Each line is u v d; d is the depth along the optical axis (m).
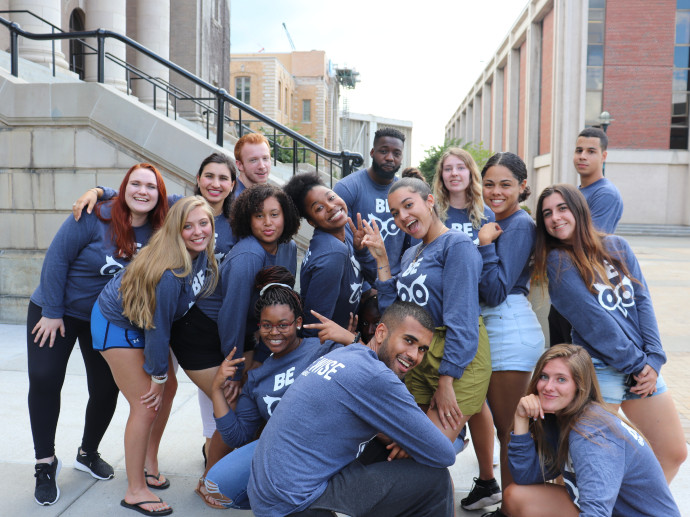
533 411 2.36
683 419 4.38
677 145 35.66
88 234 2.93
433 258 2.60
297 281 6.03
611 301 2.52
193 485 3.20
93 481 3.17
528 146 41.12
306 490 2.13
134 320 2.66
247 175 3.71
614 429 2.25
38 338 2.93
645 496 2.27
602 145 3.81
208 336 2.85
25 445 3.59
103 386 3.12
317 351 2.63
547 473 2.44
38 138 6.40
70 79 9.70
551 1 36.34
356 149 83.25
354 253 3.17
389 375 2.18
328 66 60.62
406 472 2.26
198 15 19.53
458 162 2.97
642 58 35.31
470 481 3.33
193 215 2.66
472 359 2.51
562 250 2.59
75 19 14.63
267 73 44.50
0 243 6.60
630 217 35.78
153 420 2.91
